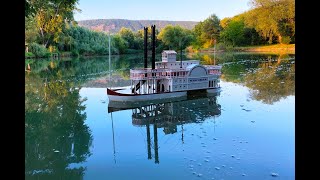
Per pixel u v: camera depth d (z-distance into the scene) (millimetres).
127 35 117812
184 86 37438
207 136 21172
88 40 102812
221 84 45156
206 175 14844
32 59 84938
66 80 50594
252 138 20266
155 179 14586
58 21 83750
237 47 115562
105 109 31234
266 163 16000
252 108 29469
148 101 35062
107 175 15266
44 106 32250
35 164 17078
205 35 122188
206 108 31172
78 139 21547
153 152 18391
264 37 108812
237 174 14820
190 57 93562
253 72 56156
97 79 51906
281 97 34094
